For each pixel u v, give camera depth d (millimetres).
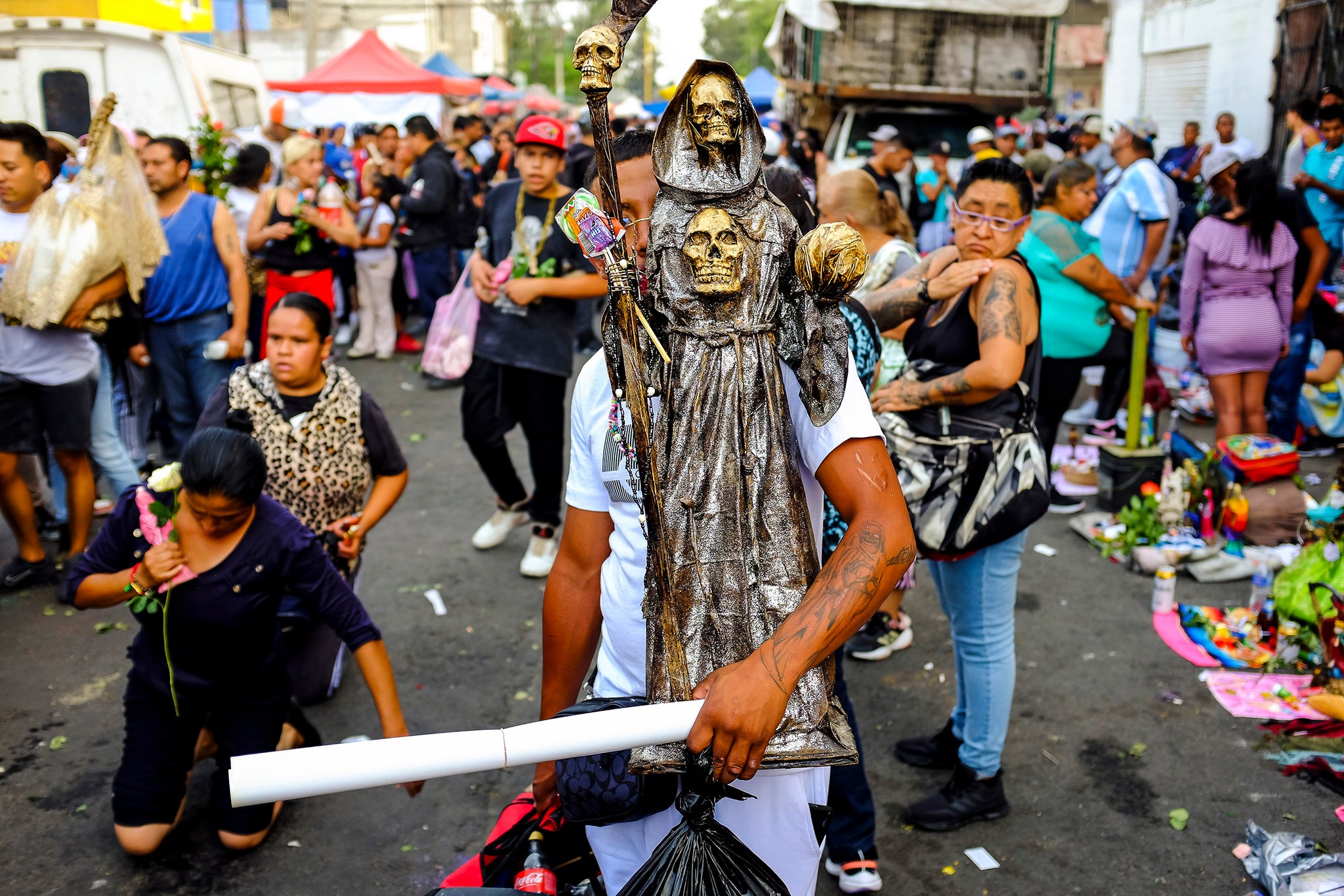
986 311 2697
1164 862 2863
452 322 4816
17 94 8336
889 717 3627
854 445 1455
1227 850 2904
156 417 5711
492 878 2102
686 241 1398
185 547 2650
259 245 6648
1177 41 13242
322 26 26656
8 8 9359
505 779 3359
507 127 12445
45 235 4207
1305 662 3797
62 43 8305
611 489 1619
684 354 1438
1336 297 6262
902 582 3986
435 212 8836
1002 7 12320
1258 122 11570
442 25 40438
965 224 2791
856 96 12430
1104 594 4520
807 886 1680
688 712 1365
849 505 1447
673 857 1472
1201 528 4828
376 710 3691
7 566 4656
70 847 2957
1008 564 2828
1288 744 3381
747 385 1430
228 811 2895
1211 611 4215
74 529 4625
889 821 3068
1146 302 5074
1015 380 2641
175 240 4906
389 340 9125
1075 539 5137
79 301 4246
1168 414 6988
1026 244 4980
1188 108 13086
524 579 4801
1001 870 2844
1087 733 3484
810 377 1406
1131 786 3197
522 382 4652
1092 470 5711
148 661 2764
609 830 1723
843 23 12453
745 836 1605
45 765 3338
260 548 2668
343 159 10523
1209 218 5465
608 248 1418
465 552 5094
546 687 1835
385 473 3660
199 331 5043
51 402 4383
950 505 2721
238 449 2537
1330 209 7164
